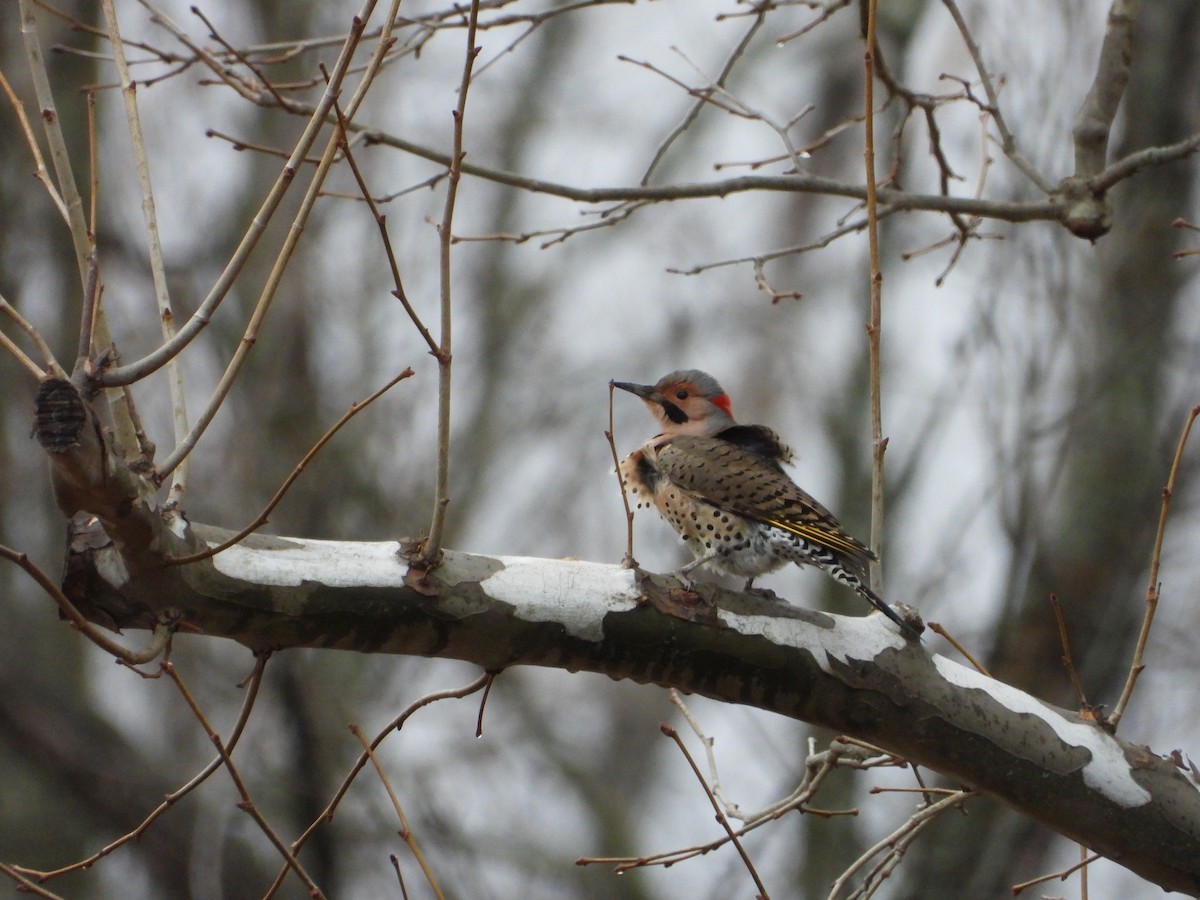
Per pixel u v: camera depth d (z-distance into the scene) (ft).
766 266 73.00
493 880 59.31
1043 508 45.47
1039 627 45.78
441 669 58.08
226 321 54.03
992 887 44.78
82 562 19.16
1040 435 45.47
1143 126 47.29
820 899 49.01
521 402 67.82
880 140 52.42
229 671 52.01
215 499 50.39
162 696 58.95
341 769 49.01
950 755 22.30
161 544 18.81
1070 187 28.48
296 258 54.54
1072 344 46.83
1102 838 22.33
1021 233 44.86
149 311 54.70
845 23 73.00
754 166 29.66
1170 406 46.60
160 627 19.40
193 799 54.24
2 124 53.52
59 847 55.36
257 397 51.96
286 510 50.42
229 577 19.58
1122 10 28.43
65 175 18.26
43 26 53.72
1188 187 47.42
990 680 22.65
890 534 55.62
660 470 29.94
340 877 51.49
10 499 55.31
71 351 53.72
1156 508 45.60
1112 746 22.43
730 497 28.63
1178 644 46.65
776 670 21.94
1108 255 47.01
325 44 28.25
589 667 21.66
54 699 55.31
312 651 50.21
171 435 50.57
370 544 20.70
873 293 22.61
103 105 55.26
